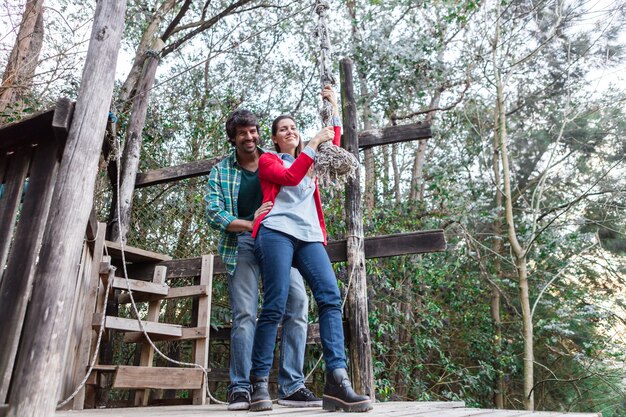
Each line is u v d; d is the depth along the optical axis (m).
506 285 9.78
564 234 8.57
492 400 8.88
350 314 3.27
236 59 9.40
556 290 9.72
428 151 10.88
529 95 10.66
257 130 2.36
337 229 5.64
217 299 6.09
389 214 7.29
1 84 4.88
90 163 1.64
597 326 9.20
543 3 8.51
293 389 2.30
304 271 2.06
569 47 8.52
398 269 7.01
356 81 7.94
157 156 6.86
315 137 2.06
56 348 1.39
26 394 1.31
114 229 4.36
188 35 8.12
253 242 2.35
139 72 7.12
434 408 2.09
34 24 5.39
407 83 7.23
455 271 8.73
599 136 10.34
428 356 8.17
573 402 9.25
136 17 8.51
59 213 1.54
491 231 10.43
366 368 3.16
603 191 9.42
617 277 9.88
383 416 1.65
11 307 1.53
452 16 7.39
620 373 8.39
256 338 2.04
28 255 1.59
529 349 7.70
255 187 2.36
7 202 1.78
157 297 3.71
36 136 1.80
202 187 5.94
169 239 5.80
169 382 2.99
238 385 2.18
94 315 2.81
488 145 9.71
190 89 8.46
